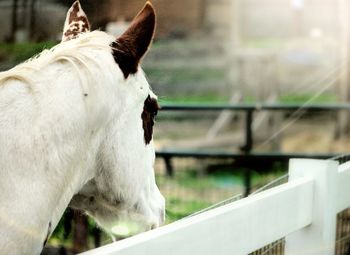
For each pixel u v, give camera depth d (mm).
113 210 3438
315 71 22000
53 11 10031
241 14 26891
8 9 12070
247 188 9219
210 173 10211
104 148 3178
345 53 19016
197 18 24359
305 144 14898
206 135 15367
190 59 22719
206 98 20969
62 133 2889
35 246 2811
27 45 10711
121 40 3207
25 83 2902
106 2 8578
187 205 8891
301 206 3781
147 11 3234
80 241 6457
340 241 5301
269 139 14242
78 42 3150
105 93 3057
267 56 21906
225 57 23391
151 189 3588
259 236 3338
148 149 3449
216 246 2967
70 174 2955
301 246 3988
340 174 4137
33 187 2781
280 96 21062
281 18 26016
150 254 2533
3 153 2750
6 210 2709
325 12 25078
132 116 3281
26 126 2826
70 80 2965
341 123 15578
